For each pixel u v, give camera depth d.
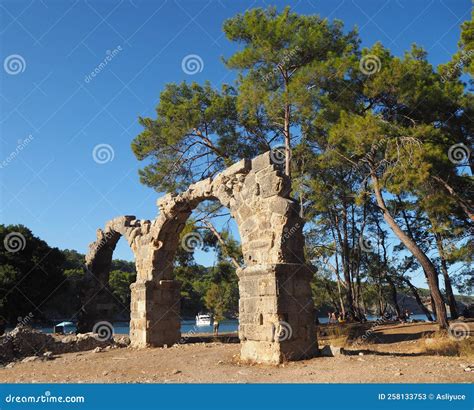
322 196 25.05
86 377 11.09
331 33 21.86
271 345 11.52
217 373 10.70
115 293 44.56
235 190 14.09
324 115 20.73
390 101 20.69
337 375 9.32
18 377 11.73
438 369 9.33
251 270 12.38
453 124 20.38
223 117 24.55
